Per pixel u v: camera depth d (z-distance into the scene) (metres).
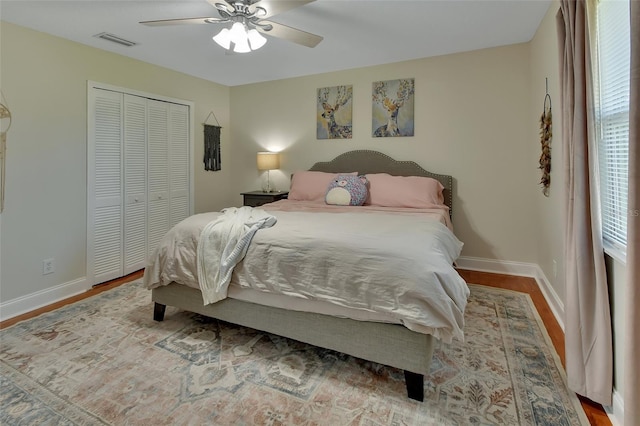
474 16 2.56
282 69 3.85
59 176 2.81
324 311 1.76
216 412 1.48
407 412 1.48
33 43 2.61
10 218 2.52
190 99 4.06
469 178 3.43
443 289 1.52
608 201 1.51
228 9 1.96
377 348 1.64
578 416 1.42
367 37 2.94
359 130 3.87
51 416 1.45
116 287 3.06
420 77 3.54
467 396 1.57
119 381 1.69
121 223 3.33
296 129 4.23
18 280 2.57
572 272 1.54
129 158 3.38
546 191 2.71
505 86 3.22
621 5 1.36
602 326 1.41
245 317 2.01
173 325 2.30
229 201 4.71
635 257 1.04
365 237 1.79
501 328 2.21
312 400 1.56
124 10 2.36
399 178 3.40
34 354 1.94
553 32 2.34
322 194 3.62
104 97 3.12
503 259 3.36
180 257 2.15
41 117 2.67
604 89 1.51
